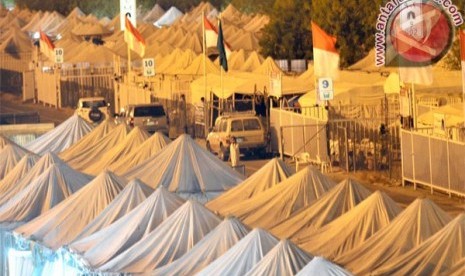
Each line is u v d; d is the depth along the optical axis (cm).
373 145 9662
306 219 5569
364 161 9738
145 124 12112
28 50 19725
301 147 10250
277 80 11019
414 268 4559
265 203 5981
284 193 6003
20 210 6675
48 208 6681
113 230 5603
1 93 18950
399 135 9538
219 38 11938
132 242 5494
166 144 7781
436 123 9269
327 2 14738
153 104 12262
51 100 17038
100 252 5500
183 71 14075
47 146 9050
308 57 15912
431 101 10275
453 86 10244
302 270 4241
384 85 10438
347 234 5150
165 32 17638
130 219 5634
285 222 5584
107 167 7812
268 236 4769
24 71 17938
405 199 8556
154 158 7319
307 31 15938
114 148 8106
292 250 4528
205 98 12188
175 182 7138
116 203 5981
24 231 6259
